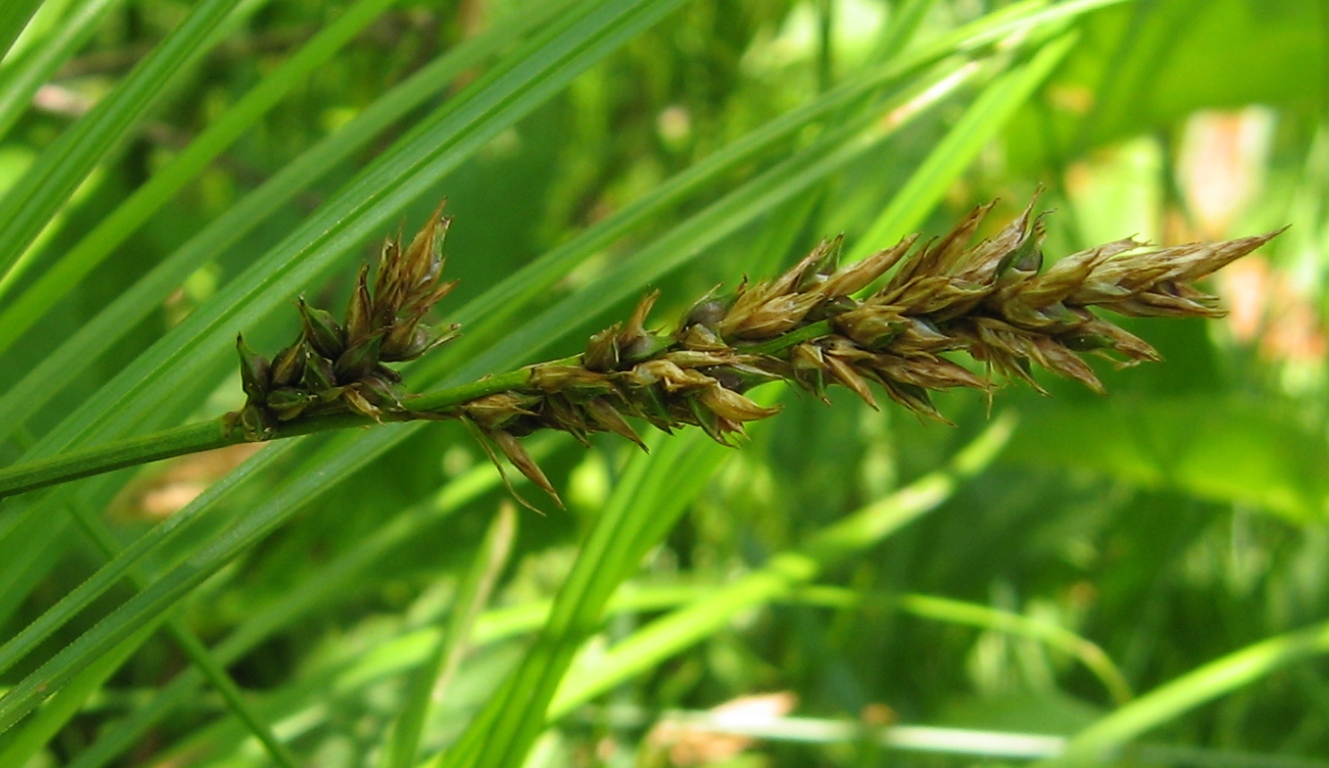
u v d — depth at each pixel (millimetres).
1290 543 422
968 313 137
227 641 221
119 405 147
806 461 410
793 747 353
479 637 251
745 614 379
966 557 408
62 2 195
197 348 148
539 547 348
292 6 408
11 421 154
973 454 323
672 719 284
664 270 180
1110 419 319
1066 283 133
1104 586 420
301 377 134
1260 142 475
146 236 328
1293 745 375
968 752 289
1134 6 310
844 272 136
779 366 136
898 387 137
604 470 341
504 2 399
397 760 197
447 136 156
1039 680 401
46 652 295
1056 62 217
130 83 156
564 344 336
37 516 165
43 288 161
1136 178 479
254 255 344
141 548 144
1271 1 310
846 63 464
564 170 424
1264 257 442
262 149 391
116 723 213
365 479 346
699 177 178
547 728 214
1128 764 316
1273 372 418
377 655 257
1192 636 420
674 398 135
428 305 136
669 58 451
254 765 255
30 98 167
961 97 341
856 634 388
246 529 148
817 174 188
